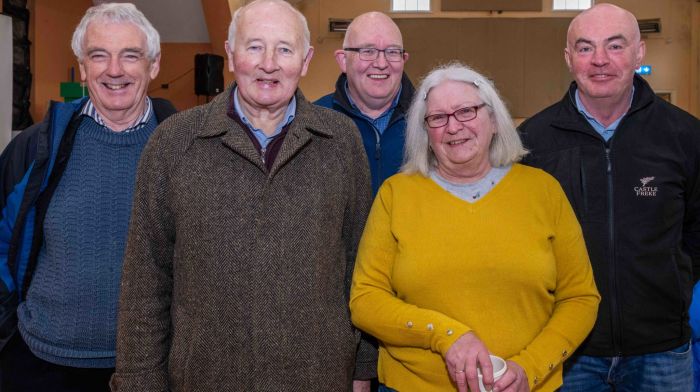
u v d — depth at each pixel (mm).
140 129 1731
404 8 10367
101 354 1625
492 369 1312
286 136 1452
